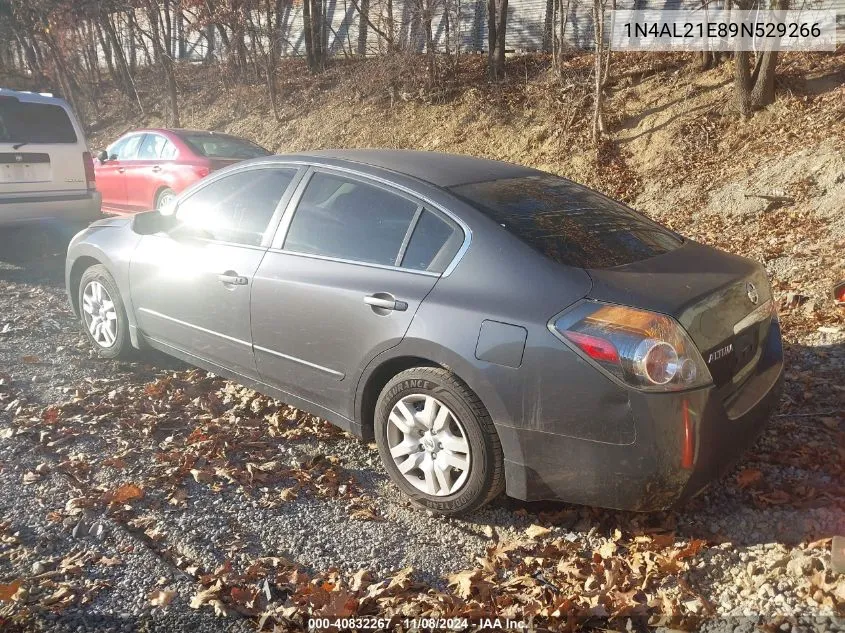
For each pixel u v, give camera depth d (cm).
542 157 1502
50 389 489
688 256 365
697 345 307
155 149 1088
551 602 295
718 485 370
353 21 2381
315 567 319
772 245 812
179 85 2459
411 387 348
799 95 1292
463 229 353
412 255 364
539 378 312
